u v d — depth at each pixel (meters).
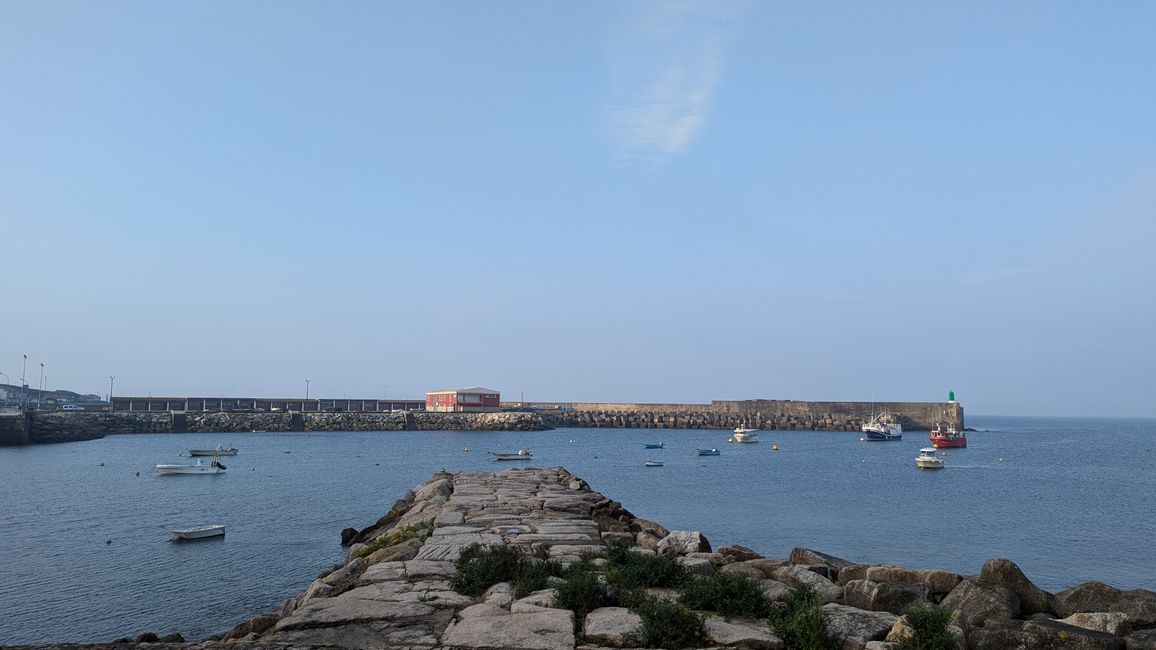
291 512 40.47
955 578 12.52
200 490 50.09
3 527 35.31
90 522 36.78
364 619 10.59
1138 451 113.38
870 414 161.12
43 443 100.88
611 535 18.27
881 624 10.04
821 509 44.47
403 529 20.23
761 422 158.50
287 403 155.50
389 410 161.25
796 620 9.80
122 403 146.12
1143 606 11.26
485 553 13.26
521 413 148.12
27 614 21.33
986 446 124.75
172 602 22.62
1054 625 10.08
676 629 9.69
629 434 137.62
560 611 10.66
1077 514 44.16
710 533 35.31
